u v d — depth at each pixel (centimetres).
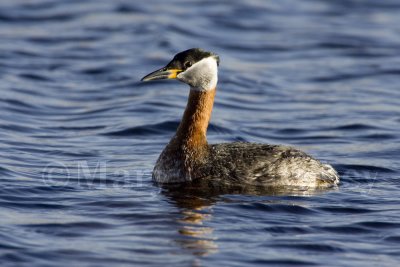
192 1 3469
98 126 1955
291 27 3183
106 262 1113
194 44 2858
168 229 1237
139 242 1184
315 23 3259
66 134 1875
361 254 1175
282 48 2891
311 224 1284
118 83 2409
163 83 2416
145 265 1106
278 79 2509
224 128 1945
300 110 2177
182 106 2158
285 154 1490
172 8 3328
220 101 2227
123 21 3103
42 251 1140
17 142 1767
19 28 3011
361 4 3588
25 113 2047
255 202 1370
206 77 1517
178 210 1322
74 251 1145
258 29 3134
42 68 2530
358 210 1355
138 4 3356
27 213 1298
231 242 1196
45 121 1992
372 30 3167
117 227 1241
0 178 1470
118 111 2098
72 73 2498
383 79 2547
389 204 1390
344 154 1756
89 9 3262
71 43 2836
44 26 3045
